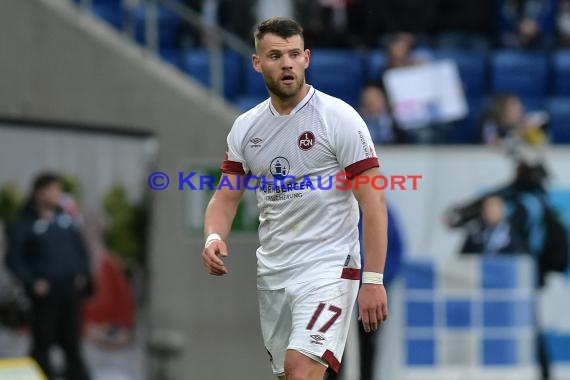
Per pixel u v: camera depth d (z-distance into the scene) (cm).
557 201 3488
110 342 3494
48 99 3412
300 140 1795
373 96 3784
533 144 3753
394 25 4416
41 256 3378
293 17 4259
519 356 3506
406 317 3469
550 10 4594
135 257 3531
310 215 1809
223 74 4200
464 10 4516
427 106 3841
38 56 3403
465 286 3478
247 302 3622
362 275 1825
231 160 1888
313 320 1781
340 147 1780
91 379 3456
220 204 1900
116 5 4378
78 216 3441
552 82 4472
